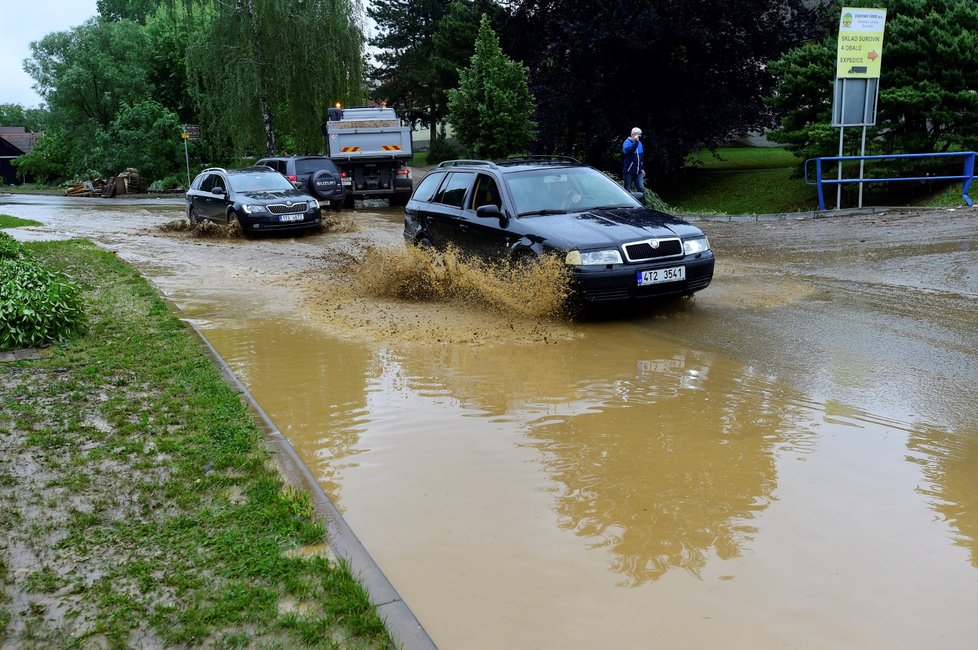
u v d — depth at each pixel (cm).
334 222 1848
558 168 933
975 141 1786
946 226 1285
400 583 319
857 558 329
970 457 426
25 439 464
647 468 425
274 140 3347
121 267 1165
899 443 447
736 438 462
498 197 894
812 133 1980
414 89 5138
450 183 1019
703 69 2652
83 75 4528
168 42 4609
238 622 281
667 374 594
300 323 812
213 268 1219
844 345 652
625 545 345
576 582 317
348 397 563
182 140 4194
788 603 299
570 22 2572
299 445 472
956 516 363
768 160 3238
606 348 679
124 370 607
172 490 389
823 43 2280
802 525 358
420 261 921
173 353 655
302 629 274
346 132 2292
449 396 559
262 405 550
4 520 363
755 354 639
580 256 756
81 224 2052
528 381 588
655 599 304
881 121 1948
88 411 512
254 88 3159
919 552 333
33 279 737
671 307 828
